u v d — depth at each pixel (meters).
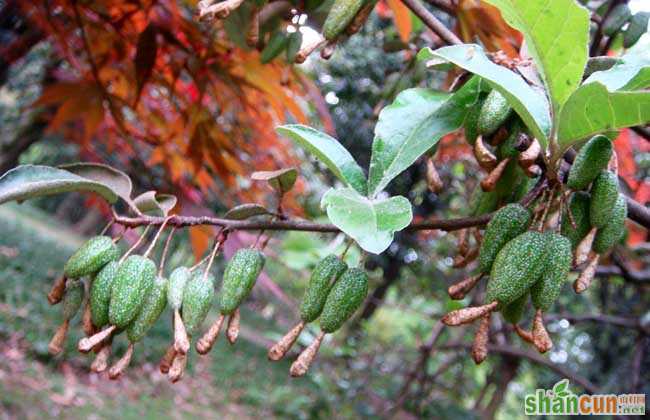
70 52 0.26
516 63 0.13
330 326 0.11
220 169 0.27
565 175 0.13
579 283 0.11
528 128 0.12
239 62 0.25
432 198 0.67
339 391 0.58
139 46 0.22
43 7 0.24
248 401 0.82
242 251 0.12
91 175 0.13
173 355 0.12
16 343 0.70
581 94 0.10
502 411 0.77
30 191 0.12
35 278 0.93
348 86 0.65
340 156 0.12
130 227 0.12
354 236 0.10
